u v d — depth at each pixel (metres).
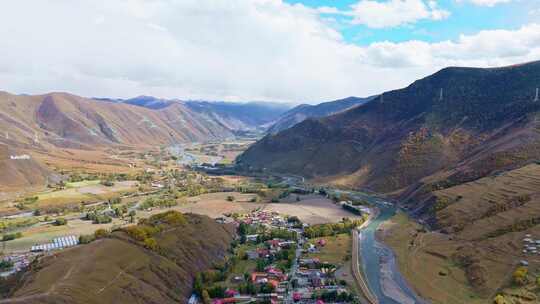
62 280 132.38
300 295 156.00
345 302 152.12
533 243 182.00
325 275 176.88
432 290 162.25
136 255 158.50
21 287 135.62
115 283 138.25
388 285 168.50
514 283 155.12
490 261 175.75
